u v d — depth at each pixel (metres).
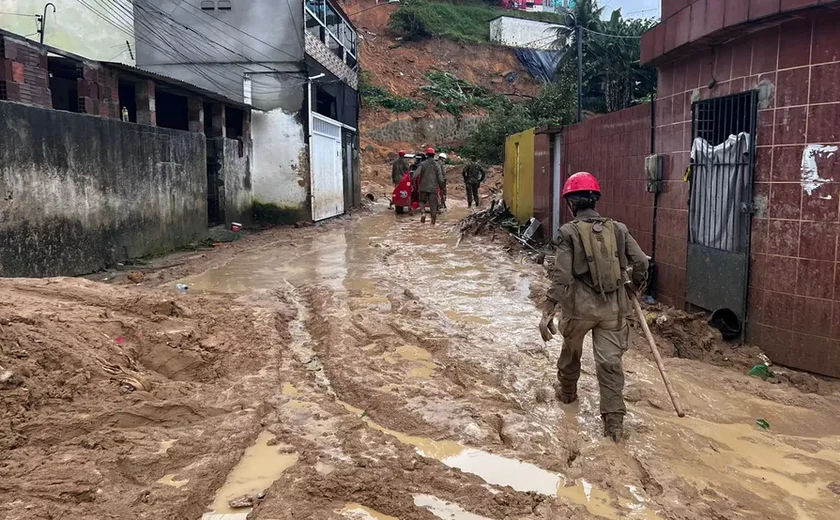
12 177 8.01
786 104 5.74
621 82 37.62
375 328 6.70
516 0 59.34
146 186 11.41
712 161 6.73
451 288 8.95
